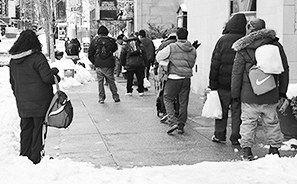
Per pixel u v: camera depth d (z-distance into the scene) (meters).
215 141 8.19
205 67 14.41
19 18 71.75
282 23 9.60
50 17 29.33
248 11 11.42
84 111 11.73
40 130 6.48
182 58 8.68
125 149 7.79
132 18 33.03
